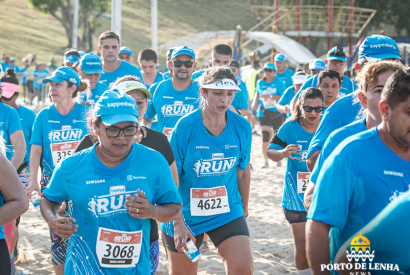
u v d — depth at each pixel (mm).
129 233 6328
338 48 12859
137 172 6285
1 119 10422
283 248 12672
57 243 9102
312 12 69250
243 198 9031
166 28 106188
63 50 83688
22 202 6117
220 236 8234
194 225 8438
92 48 82812
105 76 15062
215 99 8047
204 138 8281
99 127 6039
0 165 6059
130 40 93125
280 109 19203
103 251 6277
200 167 8320
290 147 9805
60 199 6598
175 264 8391
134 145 6375
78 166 6254
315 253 5055
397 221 4914
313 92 10172
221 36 54531
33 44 83562
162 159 6469
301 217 9977
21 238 13180
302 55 53906
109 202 6219
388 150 5043
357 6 91562
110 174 6215
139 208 6094
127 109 5953
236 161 8508
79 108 10875
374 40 7621
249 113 16250
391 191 4973
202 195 8383
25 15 99250
